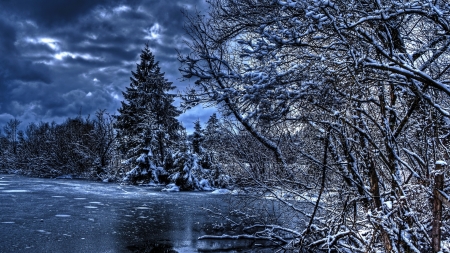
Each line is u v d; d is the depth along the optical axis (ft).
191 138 108.17
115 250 26.91
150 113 125.29
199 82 15.57
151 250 27.35
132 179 114.83
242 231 35.04
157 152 124.67
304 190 26.66
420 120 17.84
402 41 17.95
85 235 31.58
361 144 18.33
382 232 14.94
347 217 20.27
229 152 29.43
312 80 15.62
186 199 66.74
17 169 169.37
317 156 24.45
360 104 17.62
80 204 52.65
